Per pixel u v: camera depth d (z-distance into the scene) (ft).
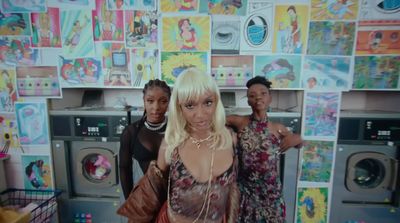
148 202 2.50
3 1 5.02
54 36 5.11
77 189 5.83
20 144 5.57
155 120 3.01
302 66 4.94
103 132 5.35
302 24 4.82
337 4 4.72
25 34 5.12
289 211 5.38
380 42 4.78
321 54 4.89
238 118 3.74
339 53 4.86
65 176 5.64
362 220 5.49
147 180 2.52
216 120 2.33
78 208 5.75
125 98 6.67
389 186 5.35
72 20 5.04
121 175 3.31
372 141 5.12
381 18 4.72
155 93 2.98
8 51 5.21
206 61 5.03
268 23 4.85
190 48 5.01
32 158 5.60
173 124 2.38
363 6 4.70
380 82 4.91
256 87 3.54
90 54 5.14
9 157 5.61
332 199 5.46
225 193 2.37
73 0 4.97
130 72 5.15
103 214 5.74
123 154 3.29
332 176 5.29
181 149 2.36
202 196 2.26
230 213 2.61
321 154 5.22
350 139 5.16
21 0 5.01
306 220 5.43
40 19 5.06
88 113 5.34
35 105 5.39
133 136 3.19
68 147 5.62
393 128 5.06
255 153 3.46
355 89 4.96
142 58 5.09
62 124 5.43
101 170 5.76
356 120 5.09
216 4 4.86
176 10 4.91
